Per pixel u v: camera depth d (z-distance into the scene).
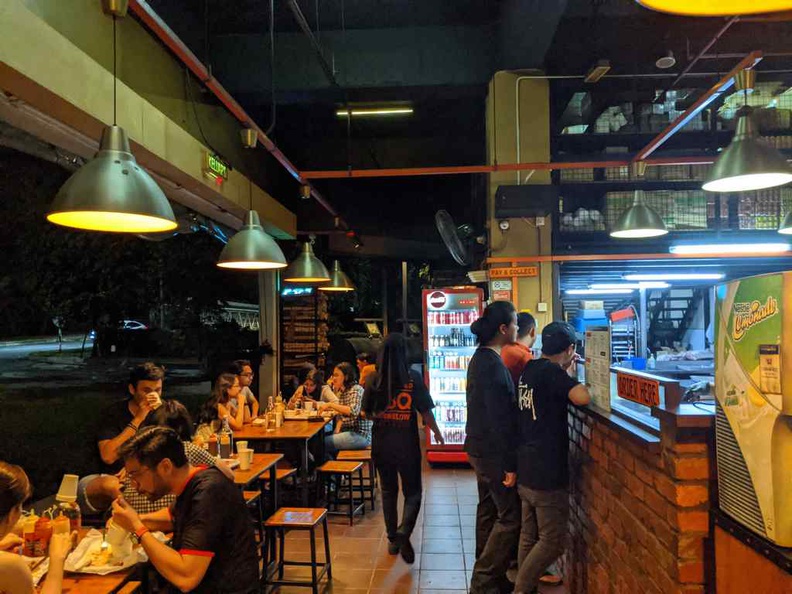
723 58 7.08
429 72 7.92
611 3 6.09
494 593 3.75
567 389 3.27
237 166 7.86
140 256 7.46
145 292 7.69
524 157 7.81
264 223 8.24
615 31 6.59
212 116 7.09
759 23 6.36
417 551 4.94
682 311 11.14
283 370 10.41
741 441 1.84
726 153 4.21
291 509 4.23
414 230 13.06
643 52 7.11
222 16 7.39
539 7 6.10
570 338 3.48
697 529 2.09
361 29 7.95
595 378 3.20
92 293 6.91
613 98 8.19
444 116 10.12
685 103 7.88
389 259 14.05
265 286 10.13
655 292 10.90
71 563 2.49
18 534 2.65
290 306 10.52
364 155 11.02
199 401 9.45
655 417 2.46
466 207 12.98
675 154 7.64
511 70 7.74
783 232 6.10
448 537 5.27
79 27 4.25
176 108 6.07
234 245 4.72
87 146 4.38
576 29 6.51
